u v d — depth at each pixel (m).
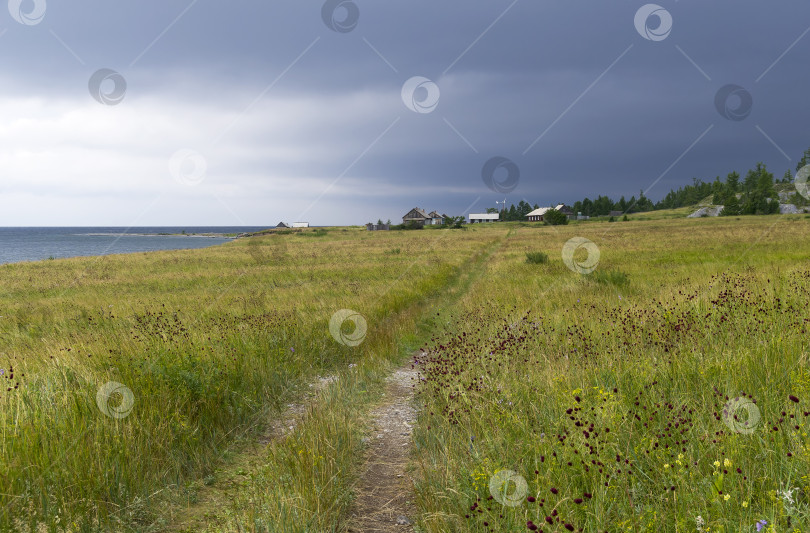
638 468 3.14
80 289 21.00
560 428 3.93
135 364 5.68
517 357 6.42
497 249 36.03
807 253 20.62
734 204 110.62
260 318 9.72
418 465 4.26
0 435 3.70
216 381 5.80
